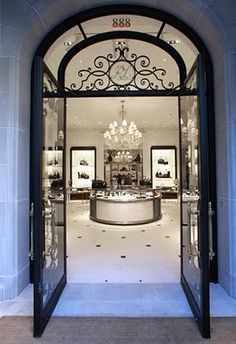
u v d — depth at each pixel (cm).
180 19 340
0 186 292
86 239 580
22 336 220
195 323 239
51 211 289
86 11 339
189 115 301
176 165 1529
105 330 228
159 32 364
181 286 323
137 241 561
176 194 1463
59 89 336
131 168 1605
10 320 245
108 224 767
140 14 342
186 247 306
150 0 327
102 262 422
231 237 291
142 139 1558
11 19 299
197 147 255
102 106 1050
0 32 297
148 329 229
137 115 1209
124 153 1605
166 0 319
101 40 371
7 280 287
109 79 383
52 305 259
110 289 315
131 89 372
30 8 300
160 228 707
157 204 841
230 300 283
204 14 305
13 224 292
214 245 329
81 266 403
